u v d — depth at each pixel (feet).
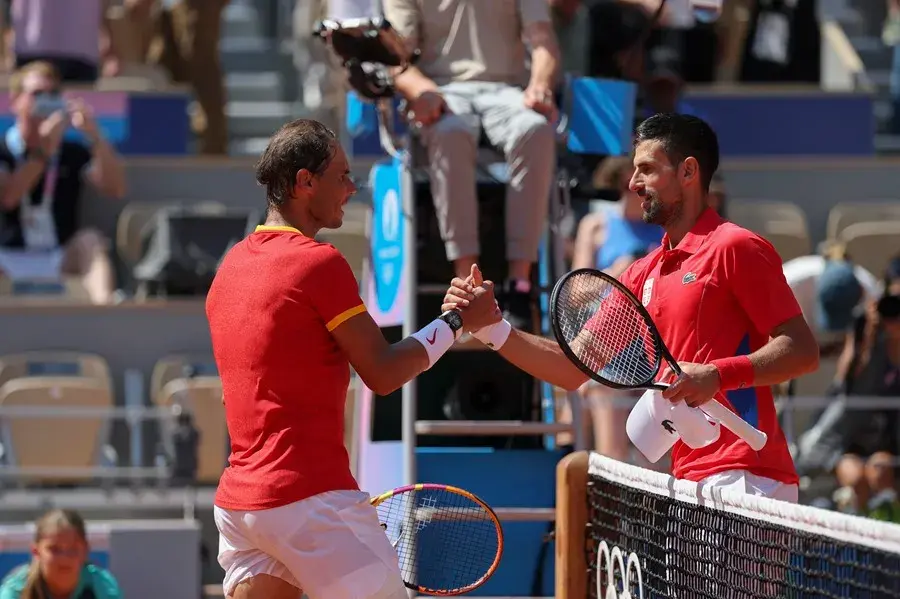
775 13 145.89
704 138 45.73
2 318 110.42
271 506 41.29
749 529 38.24
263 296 42.04
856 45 179.93
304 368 41.78
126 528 86.38
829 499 93.35
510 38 70.95
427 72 70.59
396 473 66.08
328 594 41.52
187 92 137.49
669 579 43.16
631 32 88.17
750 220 124.98
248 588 42.88
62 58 139.64
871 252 121.90
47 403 101.96
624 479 46.55
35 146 119.85
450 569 53.42
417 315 71.92
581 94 71.92
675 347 45.19
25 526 87.81
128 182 130.00
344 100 142.41
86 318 110.73
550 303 40.93
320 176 43.50
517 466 65.72
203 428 101.14
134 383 109.19
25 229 120.47
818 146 139.54
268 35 196.24
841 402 94.84
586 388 88.43
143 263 116.37
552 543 64.95
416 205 71.87
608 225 96.12
